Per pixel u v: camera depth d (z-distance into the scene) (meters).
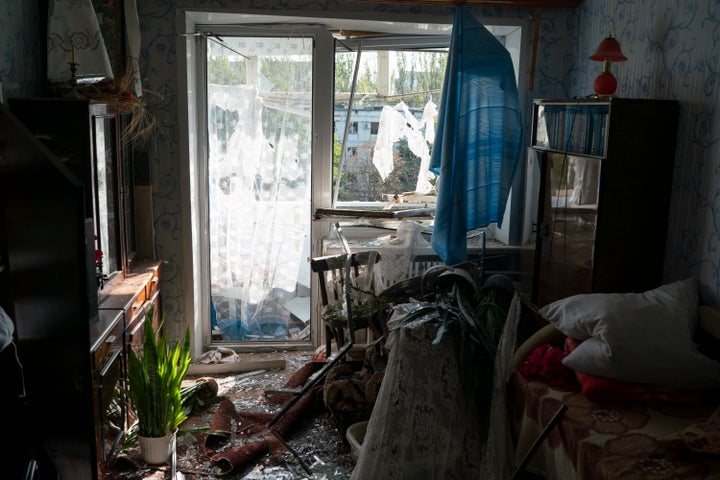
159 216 3.96
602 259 2.91
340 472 2.98
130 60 3.32
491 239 4.29
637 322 2.50
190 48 3.87
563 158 3.22
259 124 4.14
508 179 3.77
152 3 3.73
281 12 3.79
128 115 3.72
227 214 4.24
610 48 3.03
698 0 2.73
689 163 2.79
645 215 2.90
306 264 4.38
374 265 3.65
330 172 4.23
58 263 2.06
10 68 2.64
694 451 2.09
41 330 2.21
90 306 2.48
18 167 2.14
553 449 2.44
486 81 3.68
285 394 3.66
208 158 4.16
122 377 3.00
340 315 3.44
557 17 3.93
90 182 2.78
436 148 3.81
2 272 2.30
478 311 3.09
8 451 2.27
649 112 2.83
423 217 4.23
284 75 4.09
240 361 4.13
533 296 3.56
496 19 3.89
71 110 2.71
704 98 2.70
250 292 4.35
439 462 2.70
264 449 3.12
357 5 3.83
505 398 2.82
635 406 2.45
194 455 3.11
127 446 3.02
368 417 3.17
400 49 4.17
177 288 4.05
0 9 2.53
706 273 2.70
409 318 2.83
